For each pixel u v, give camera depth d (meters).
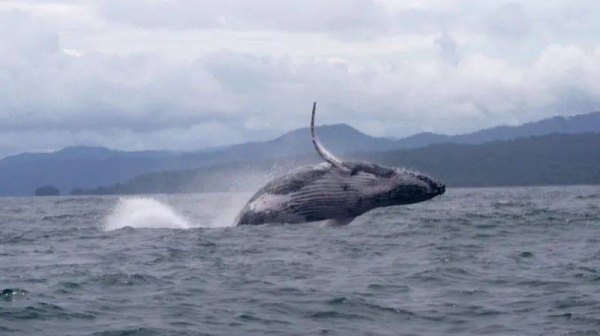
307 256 60.22
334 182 70.06
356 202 69.31
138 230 79.44
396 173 68.38
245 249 63.62
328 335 37.75
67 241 72.44
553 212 107.06
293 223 73.44
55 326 38.59
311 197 71.38
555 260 59.03
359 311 42.09
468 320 40.59
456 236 74.75
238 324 39.44
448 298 45.47
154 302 43.75
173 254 61.16
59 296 45.16
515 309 42.66
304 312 41.81
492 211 113.56
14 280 50.56
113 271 53.44
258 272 53.16
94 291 46.66
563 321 39.81
